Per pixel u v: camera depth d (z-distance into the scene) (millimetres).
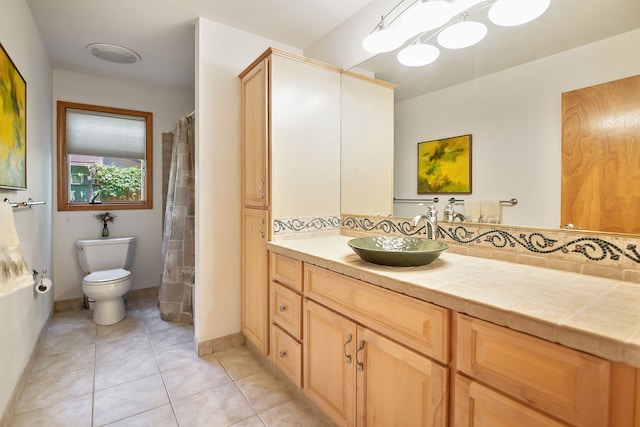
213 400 1758
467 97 1531
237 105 2303
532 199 1310
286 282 1789
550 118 1250
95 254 3006
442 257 1488
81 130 3121
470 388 911
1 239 1250
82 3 1973
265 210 2002
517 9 1306
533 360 785
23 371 1815
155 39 2432
